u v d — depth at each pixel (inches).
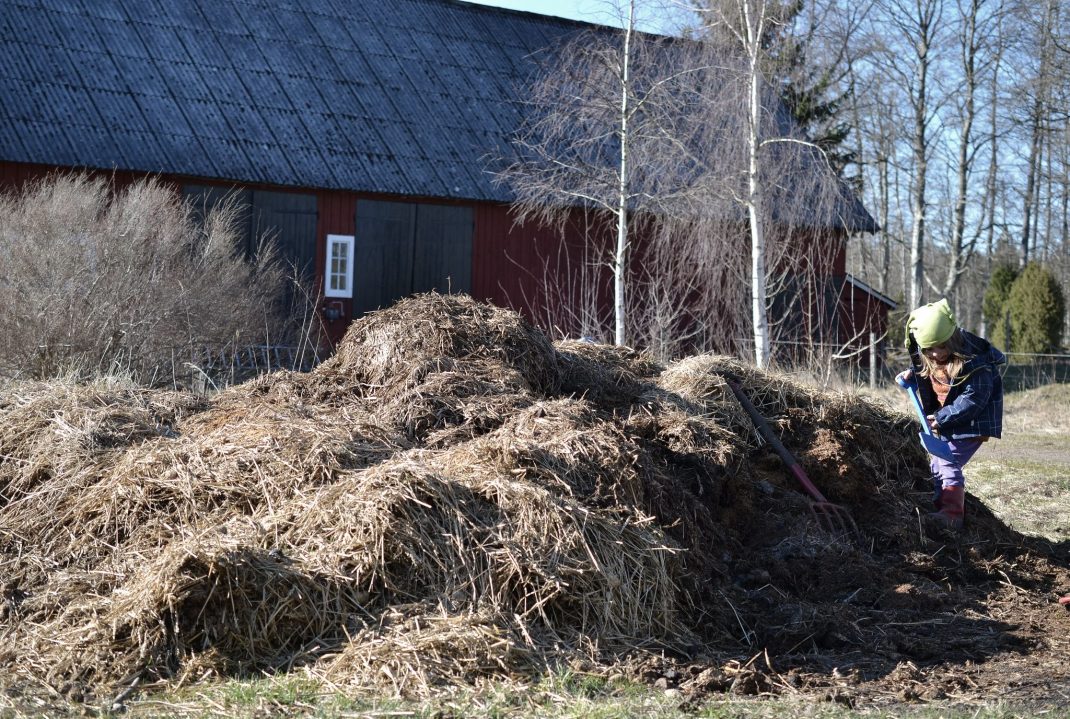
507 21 1079.0
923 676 183.9
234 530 196.4
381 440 233.5
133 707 159.8
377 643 173.3
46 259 468.8
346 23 980.6
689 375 287.6
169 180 764.6
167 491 214.1
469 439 237.3
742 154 697.0
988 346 263.9
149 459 221.9
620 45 779.4
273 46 918.4
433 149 880.3
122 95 799.1
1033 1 1302.9
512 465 214.7
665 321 738.2
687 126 727.1
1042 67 1359.5
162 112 800.9
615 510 209.3
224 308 535.8
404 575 187.9
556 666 175.6
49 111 754.8
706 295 842.8
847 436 281.1
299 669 172.2
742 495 252.8
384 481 197.8
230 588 178.2
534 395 258.8
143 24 876.0
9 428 248.4
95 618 182.1
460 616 179.9
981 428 259.9
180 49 868.6
